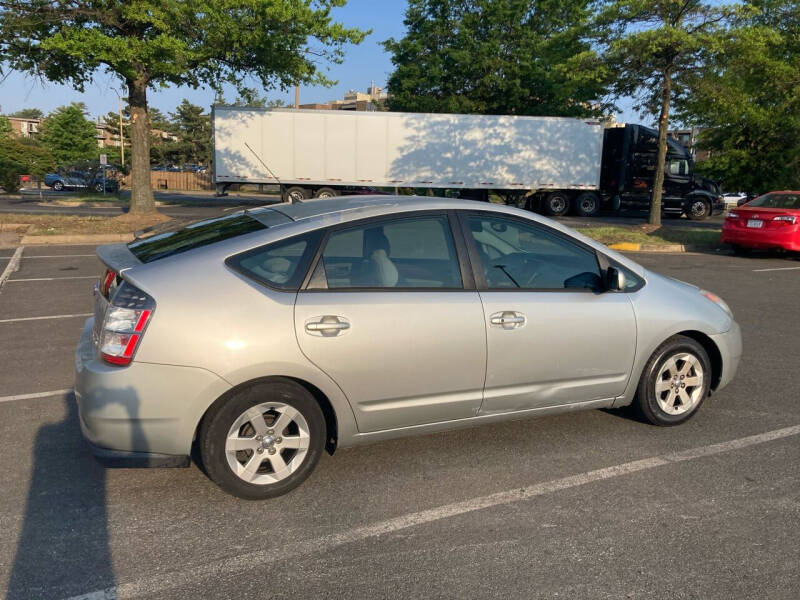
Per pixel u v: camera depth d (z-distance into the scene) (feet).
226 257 11.03
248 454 11.20
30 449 13.23
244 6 54.08
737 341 15.16
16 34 53.16
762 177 73.31
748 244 45.11
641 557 9.59
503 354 12.40
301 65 61.62
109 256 11.91
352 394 11.39
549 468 12.61
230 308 10.59
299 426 11.23
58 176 137.59
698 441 13.94
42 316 24.95
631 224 73.56
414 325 11.60
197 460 12.50
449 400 12.20
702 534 10.23
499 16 99.55
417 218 12.28
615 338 13.44
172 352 10.29
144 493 11.47
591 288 13.50
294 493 11.53
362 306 11.31
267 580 8.99
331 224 11.64
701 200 88.43
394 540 10.04
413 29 109.09
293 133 82.38
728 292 31.96
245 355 10.50
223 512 10.85
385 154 83.87
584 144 86.84
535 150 86.02
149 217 60.54
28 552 9.59
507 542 9.98
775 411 15.83
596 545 9.91
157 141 206.28
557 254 13.47
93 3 53.47
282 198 84.64
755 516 10.81
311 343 10.87
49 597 8.57
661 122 58.23
